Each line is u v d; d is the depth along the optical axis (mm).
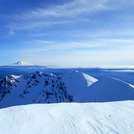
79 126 17469
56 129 16594
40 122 17375
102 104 24625
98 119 19312
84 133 16391
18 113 18688
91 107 22938
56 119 18422
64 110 21031
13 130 15477
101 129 17312
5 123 16438
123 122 19078
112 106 24031
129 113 21781
